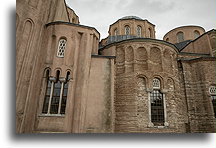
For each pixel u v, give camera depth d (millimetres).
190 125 16703
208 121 16500
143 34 27422
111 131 13195
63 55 13953
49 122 12078
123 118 15273
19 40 11000
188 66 19266
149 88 15914
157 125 15086
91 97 13945
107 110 13773
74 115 12484
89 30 15414
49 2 15000
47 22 14523
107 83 14750
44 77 13102
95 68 15102
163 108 15734
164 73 16703
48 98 12930
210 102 17031
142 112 15156
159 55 17500
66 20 20703
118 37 26188
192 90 18203
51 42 14047
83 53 14398
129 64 17266
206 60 18750
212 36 20969
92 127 13023
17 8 11172
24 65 11305
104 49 19266
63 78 13219
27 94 11281
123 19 28109
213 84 17953
